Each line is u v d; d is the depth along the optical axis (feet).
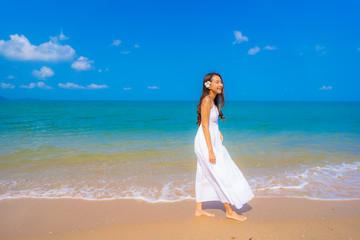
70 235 8.84
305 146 25.54
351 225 9.45
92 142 27.30
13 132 34.76
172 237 8.68
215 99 10.21
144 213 10.57
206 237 8.66
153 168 17.47
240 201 9.48
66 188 13.50
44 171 16.55
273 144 26.66
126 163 18.70
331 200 11.90
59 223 9.70
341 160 19.83
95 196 12.41
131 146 25.22
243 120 60.85
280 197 12.30
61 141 27.61
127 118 63.82
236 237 8.66
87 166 17.80
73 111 98.84
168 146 25.44
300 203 11.57
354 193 12.84
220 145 10.14
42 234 8.91
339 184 14.20
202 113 9.69
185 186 13.91
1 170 16.63
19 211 10.72
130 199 12.04
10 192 12.85
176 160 19.71
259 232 8.98
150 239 8.56
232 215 9.98
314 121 56.95
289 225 9.48
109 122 51.80
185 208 11.10
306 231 9.02
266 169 17.31
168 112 99.76
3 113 81.10
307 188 13.56
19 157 20.02
